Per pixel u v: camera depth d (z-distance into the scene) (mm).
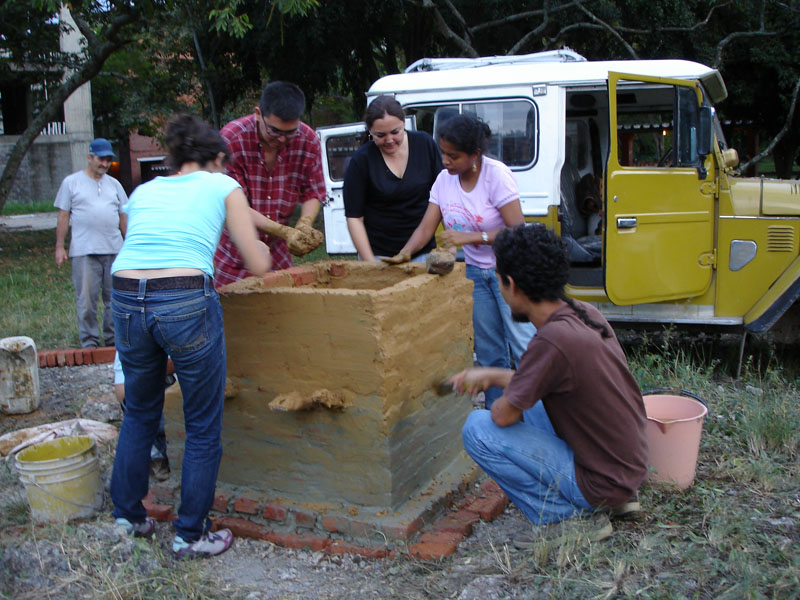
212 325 2994
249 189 4152
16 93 28047
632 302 5617
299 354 3328
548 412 3047
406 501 3438
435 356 3686
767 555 2924
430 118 6754
